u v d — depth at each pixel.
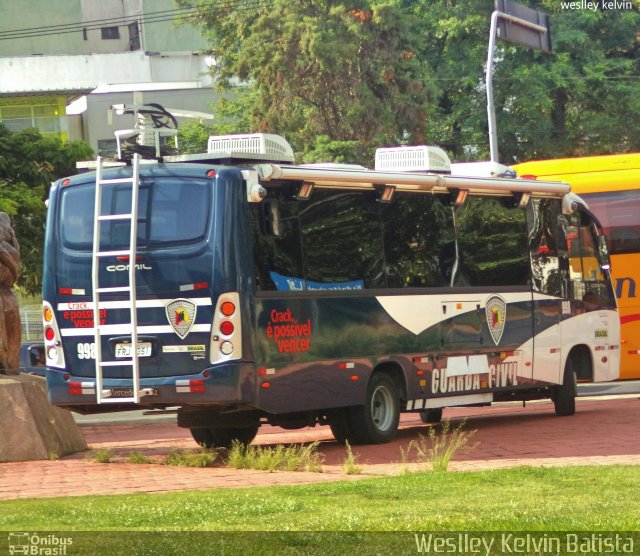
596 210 66.81
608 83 135.38
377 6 118.25
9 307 43.69
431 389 43.09
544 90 131.12
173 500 26.33
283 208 37.78
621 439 41.25
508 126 132.88
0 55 197.25
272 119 120.62
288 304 37.50
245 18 128.50
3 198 85.00
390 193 41.38
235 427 40.28
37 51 197.88
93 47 199.75
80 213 38.12
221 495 27.11
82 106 154.50
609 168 67.31
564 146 135.00
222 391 35.72
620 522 22.19
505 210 47.19
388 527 21.83
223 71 138.00
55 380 38.06
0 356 43.38
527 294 47.81
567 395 50.19
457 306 44.19
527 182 47.69
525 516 23.12
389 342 41.28
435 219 43.69
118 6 199.25
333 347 39.06
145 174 36.97
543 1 137.12
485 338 45.50
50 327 38.22
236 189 36.28
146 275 36.50
